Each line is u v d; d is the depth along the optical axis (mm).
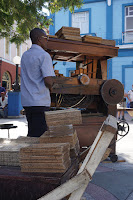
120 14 15258
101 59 3775
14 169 1563
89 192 2482
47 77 2352
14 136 5863
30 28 6574
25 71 2488
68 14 15609
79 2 6891
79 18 15664
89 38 3342
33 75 2426
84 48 3355
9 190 1454
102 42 3486
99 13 15438
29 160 1491
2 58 21172
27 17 6332
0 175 1460
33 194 1414
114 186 2654
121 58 15102
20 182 1437
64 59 4039
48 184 1390
